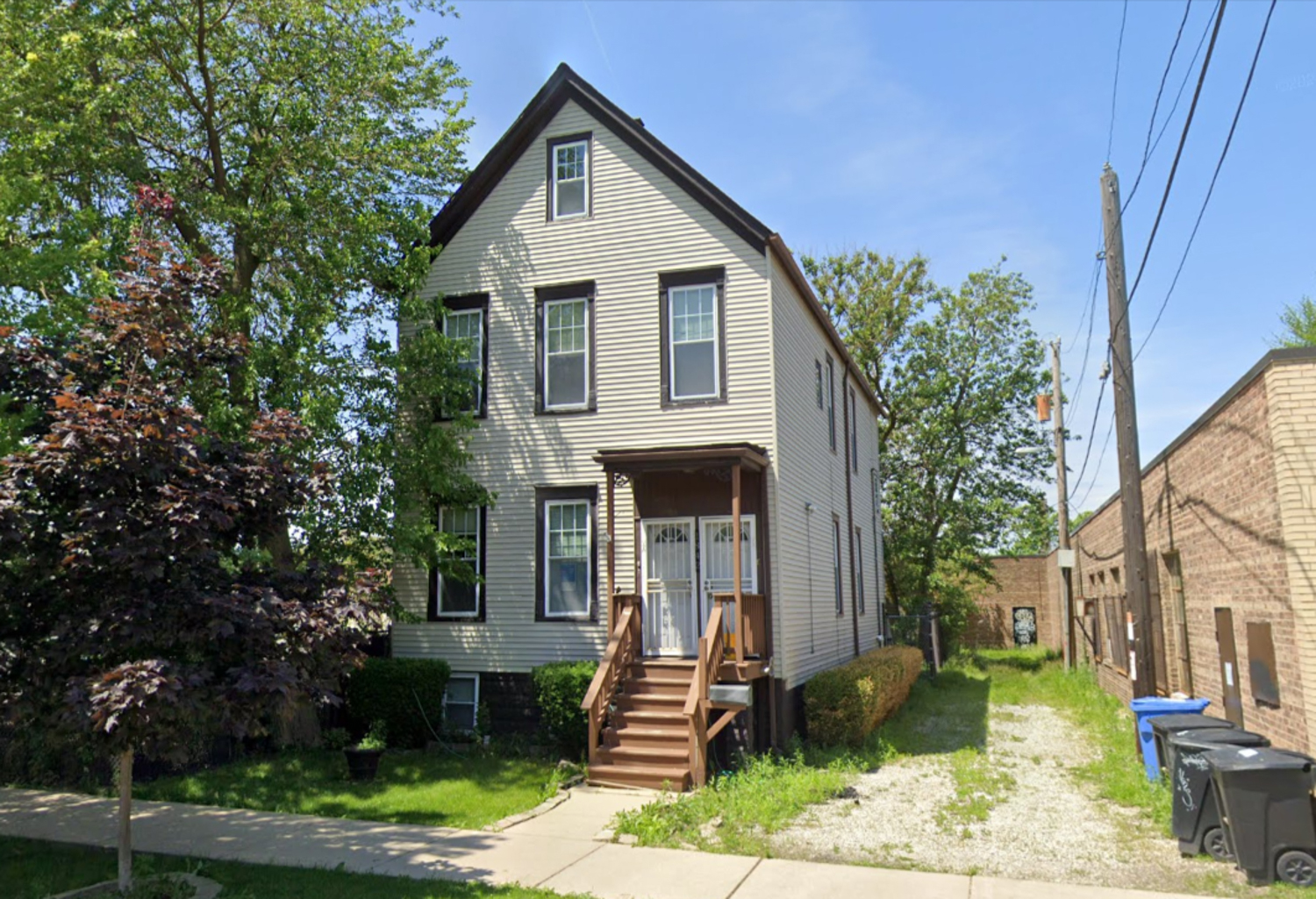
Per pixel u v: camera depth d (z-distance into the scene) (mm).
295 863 9078
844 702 14648
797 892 7957
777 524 14812
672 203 15883
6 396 8297
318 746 15273
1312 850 7836
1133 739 14617
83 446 7422
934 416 34344
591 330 16031
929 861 8812
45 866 9078
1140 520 12930
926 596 34625
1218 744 8742
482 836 10125
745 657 13781
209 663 7949
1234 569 11352
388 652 16500
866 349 33969
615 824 10445
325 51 15227
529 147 16891
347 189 15844
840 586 20906
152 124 15156
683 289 15695
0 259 10336
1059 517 28500
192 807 11695
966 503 34562
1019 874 8391
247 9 15156
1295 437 9391
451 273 17000
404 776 13352
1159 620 16188
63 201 14156
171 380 8883
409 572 16594
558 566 15867
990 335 34844
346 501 14719
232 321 14203
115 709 6723
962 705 20859
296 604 8148
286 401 14219
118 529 7504
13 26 13094
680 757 12672
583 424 15891
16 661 7613
